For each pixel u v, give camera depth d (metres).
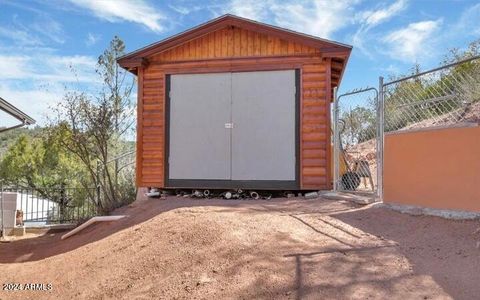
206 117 9.24
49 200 13.88
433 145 5.60
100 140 13.30
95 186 13.06
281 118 8.96
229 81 9.20
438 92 6.57
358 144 10.10
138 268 4.83
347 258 4.07
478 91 6.55
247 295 3.59
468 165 5.10
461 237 4.46
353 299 3.26
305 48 8.94
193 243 4.98
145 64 9.46
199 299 3.71
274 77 9.02
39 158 20.72
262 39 9.12
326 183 8.68
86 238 7.67
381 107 6.72
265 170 8.95
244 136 9.07
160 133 9.38
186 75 9.37
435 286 3.37
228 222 5.49
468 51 13.24
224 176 9.09
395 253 4.16
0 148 23.73
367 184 9.38
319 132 8.78
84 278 5.16
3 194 10.84
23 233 10.86
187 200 8.35
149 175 9.38
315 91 8.84
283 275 3.80
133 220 7.46
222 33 9.30
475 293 3.20
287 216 5.90
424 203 5.69
